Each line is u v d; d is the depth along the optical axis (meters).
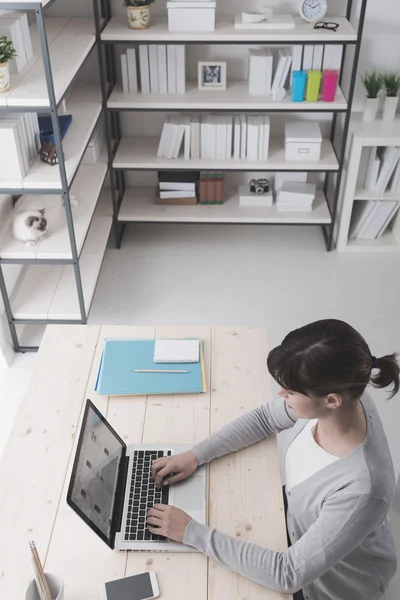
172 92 3.53
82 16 3.47
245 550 1.40
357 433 1.35
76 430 1.75
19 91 2.56
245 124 3.50
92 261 3.43
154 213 3.78
